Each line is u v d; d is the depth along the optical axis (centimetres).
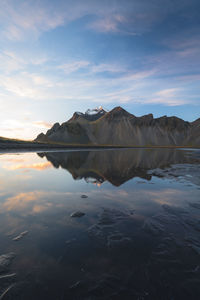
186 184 1080
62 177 1253
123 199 782
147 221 554
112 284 297
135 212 632
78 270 330
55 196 807
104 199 779
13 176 1257
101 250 395
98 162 2353
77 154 4097
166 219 572
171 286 295
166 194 862
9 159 2505
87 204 709
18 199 747
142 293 280
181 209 664
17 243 413
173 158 3322
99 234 466
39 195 815
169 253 389
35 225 511
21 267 333
